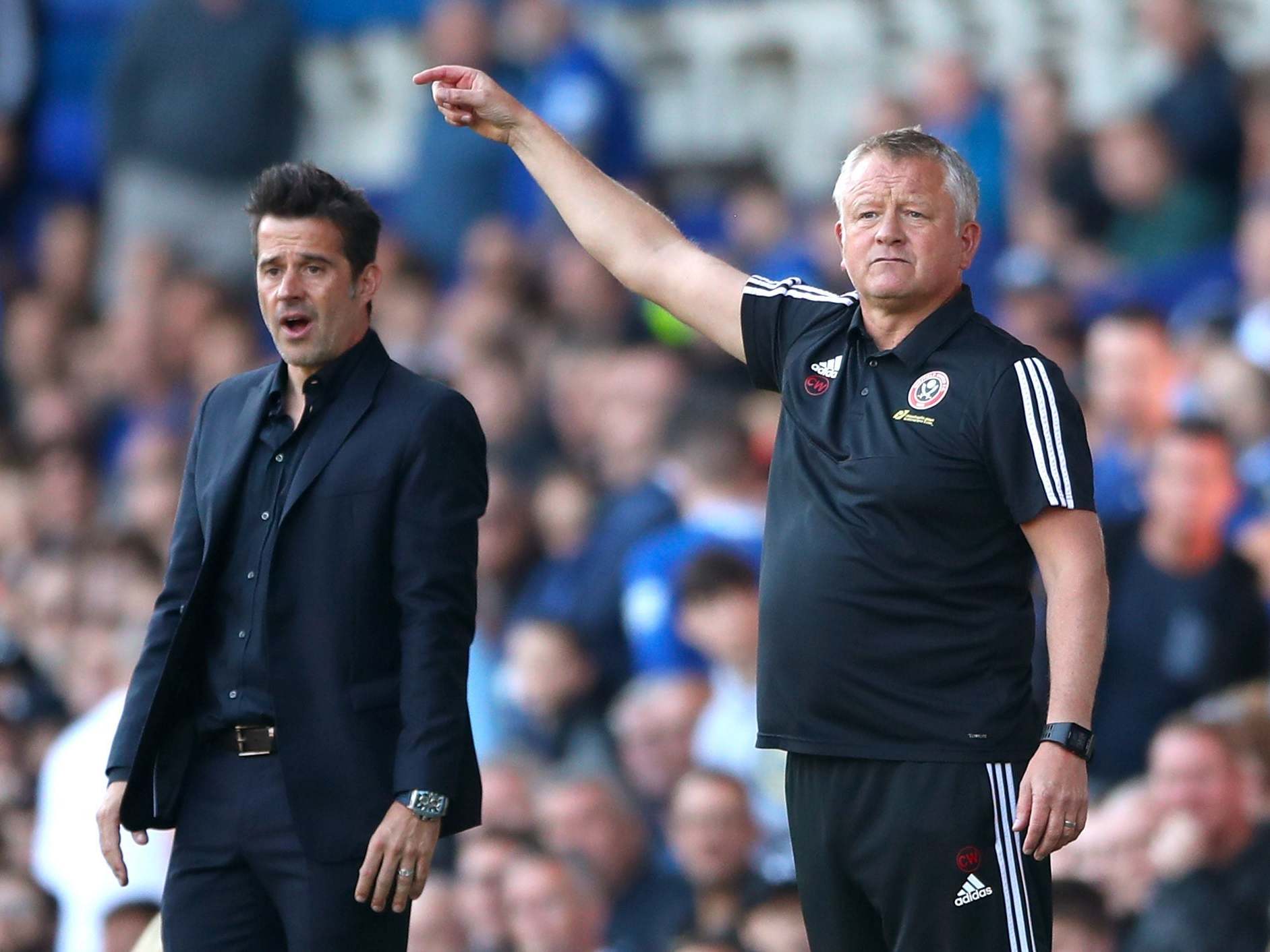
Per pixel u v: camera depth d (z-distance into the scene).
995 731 14.00
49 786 27.41
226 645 14.98
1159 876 23.41
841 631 14.13
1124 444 31.05
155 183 46.56
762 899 23.25
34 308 47.06
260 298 15.16
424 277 42.19
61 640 34.28
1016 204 40.47
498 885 25.25
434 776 14.47
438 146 45.38
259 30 46.41
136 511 38.00
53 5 53.47
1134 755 27.17
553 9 45.25
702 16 49.16
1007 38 45.91
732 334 15.59
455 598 14.87
